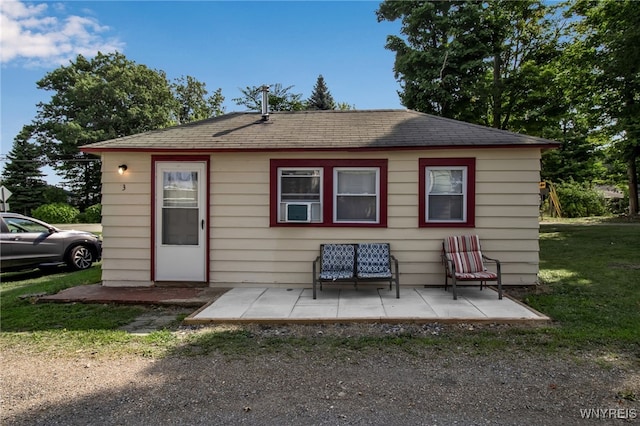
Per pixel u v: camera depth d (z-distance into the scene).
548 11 16.88
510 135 6.75
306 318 5.03
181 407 2.88
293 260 6.95
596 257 9.23
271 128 7.73
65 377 3.44
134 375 3.47
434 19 16.50
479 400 2.93
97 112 35.16
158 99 37.62
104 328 4.92
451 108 16.34
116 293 6.57
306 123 8.01
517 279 6.66
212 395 3.07
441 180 6.79
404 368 3.58
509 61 18.05
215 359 3.86
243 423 2.64
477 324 4.89
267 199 6.96
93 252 10.02
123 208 7.12
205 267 7.05
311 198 6.96
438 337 4.46
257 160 6.95
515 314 5.07
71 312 5.66
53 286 7.34
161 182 7.06
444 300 5.89
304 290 6.73
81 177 37.84
